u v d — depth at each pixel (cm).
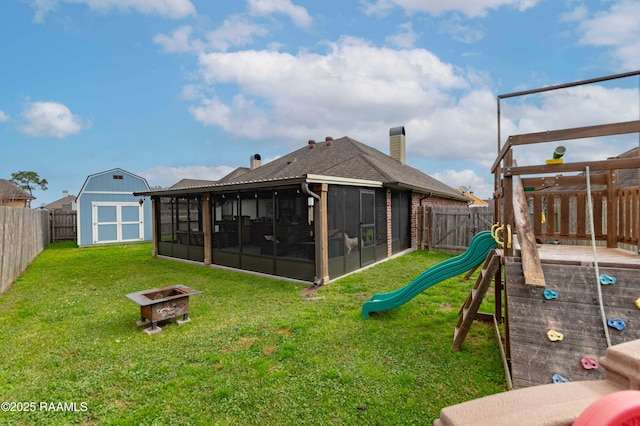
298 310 506
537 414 83
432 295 580
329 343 382
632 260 286
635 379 83
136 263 964
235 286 671
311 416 255
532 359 246
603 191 409
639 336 233
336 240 726
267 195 776
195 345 385
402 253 1045
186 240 995
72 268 891
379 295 490
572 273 274
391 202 998
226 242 867
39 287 679
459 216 1056
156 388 296
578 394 89
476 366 326
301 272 705
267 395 283
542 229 448
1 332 432
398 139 1722
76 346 387
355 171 1087
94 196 1448
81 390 295
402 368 324
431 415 254
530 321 262
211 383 302
